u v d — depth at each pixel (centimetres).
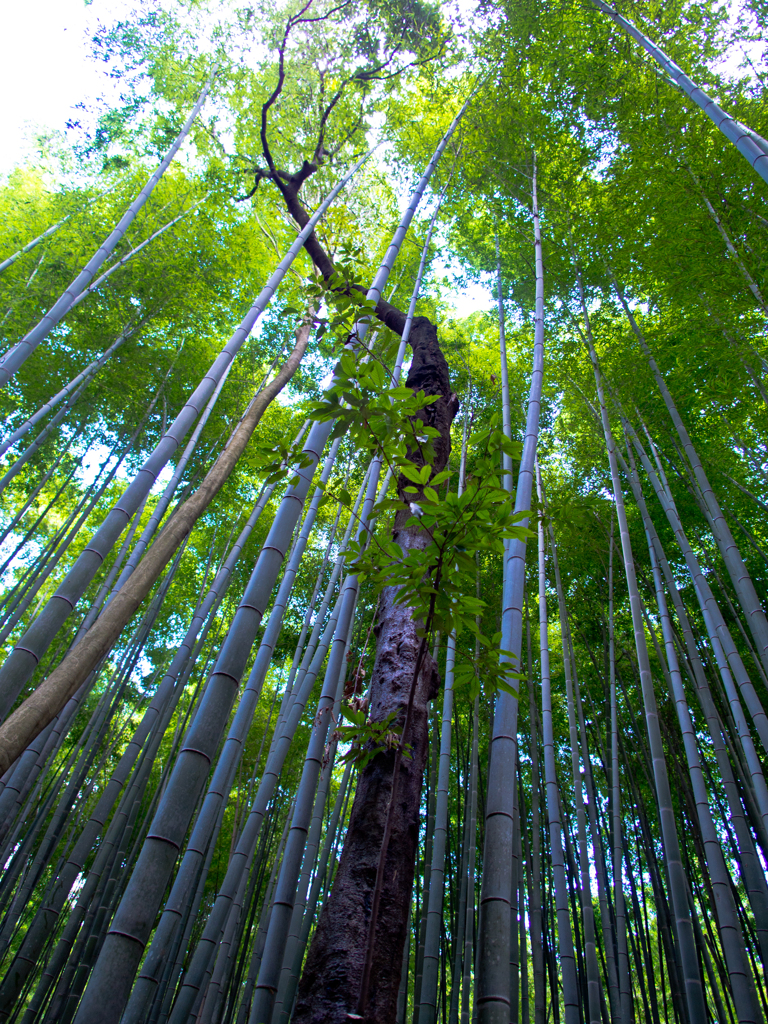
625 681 752
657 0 560
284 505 244
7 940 586
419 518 190
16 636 953
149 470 390
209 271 715
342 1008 173
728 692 444
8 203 800
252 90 677
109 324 714
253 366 819
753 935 584
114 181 771
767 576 685
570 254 634
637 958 615
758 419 589
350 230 618
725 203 516
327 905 202
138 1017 207
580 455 731
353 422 214
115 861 621
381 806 216
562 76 602
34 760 487
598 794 749
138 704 871
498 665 201
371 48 607
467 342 801
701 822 390
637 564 717
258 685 349
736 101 516
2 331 712
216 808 310
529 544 729
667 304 621
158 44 677
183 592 888
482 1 580
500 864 170
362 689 320
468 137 621
